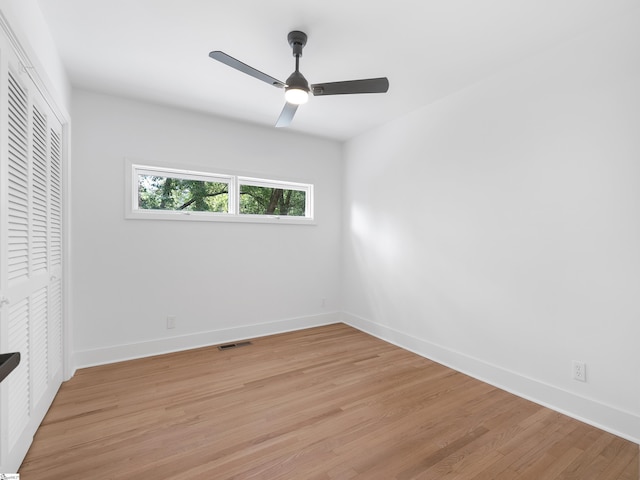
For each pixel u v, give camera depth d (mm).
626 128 1749
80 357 2629
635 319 1728
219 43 2055
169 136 3006
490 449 1656
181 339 3068
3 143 1284
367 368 2674
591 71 1879
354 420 1906
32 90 1650
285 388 2303
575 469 1519
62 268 2338
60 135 2307
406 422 1891
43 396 1867
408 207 3166
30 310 1629
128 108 2828
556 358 2049
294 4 1700
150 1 1676
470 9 1725
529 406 2082
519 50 2098
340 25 1867
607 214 1819
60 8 1720
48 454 1579
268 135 3570
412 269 3117
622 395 1774
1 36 1259
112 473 1462
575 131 1948
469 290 2584
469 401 2143
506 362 2322
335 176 4078
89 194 2668
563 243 2010
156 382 2371
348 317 4020
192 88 2652
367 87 1953
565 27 1863
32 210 1656
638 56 1704
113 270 2770
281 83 1925
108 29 1907
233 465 1522
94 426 1815
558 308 2037
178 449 1630
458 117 2674
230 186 3377
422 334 3004
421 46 2066
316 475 1463
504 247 2334
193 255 3137
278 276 3652
